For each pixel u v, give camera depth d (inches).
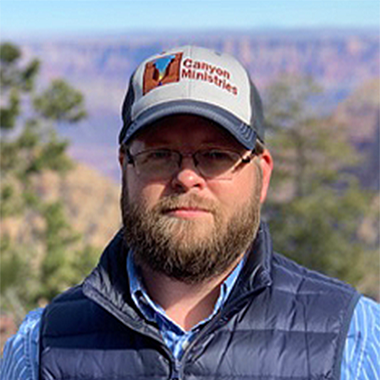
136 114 75.6
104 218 2704.2
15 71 1096.2
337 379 72.1
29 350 82.6
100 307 81.4
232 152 72.6
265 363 73.3
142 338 76.9
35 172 1108.5
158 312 76.5
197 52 76.9
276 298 76.9
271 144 1485.0
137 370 75.9
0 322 753.0
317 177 1443.2
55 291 800.9
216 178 72.2
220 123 71.7
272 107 1529.3
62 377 78.0
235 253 73.6
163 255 71.8
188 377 73.9
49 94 1104.8
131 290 77.5
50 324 82.4
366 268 1346.0
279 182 1446.9
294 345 73.8
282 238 1366.9
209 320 75.3
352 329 74.6
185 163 72.1
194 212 71.5
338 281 80.9
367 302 77.5
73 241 884.0
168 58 76.9
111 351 77.5
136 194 73.5
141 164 73.1
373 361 72.6
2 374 83.7
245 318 75.8
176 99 73.9
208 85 74.4
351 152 1534.2
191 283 74.2
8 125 1065.5
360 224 1396.4
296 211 1360.7
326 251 1343.5
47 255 821.9
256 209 75.7
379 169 2214.6
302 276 80.8
